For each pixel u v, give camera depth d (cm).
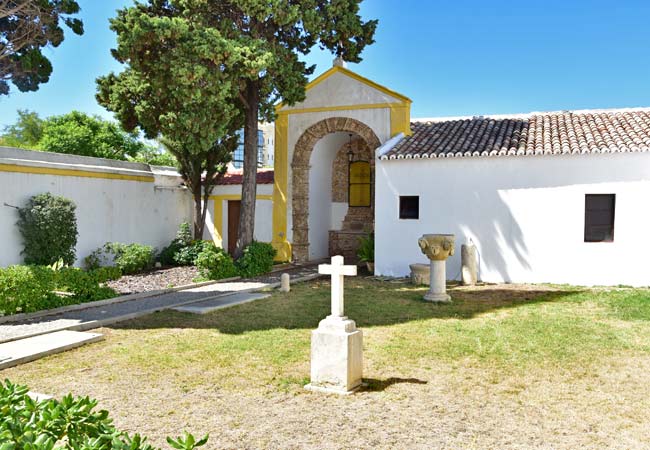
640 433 489
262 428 501
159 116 1477
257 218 2056
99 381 639
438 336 858
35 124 3631
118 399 577
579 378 649
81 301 1107
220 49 1294
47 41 1345
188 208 2081
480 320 977
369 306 1119
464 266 1429
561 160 1388
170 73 1328
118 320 971
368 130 1805
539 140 1494
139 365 703
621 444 466
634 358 729
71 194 1517
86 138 2870
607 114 1700
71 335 839
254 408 553
